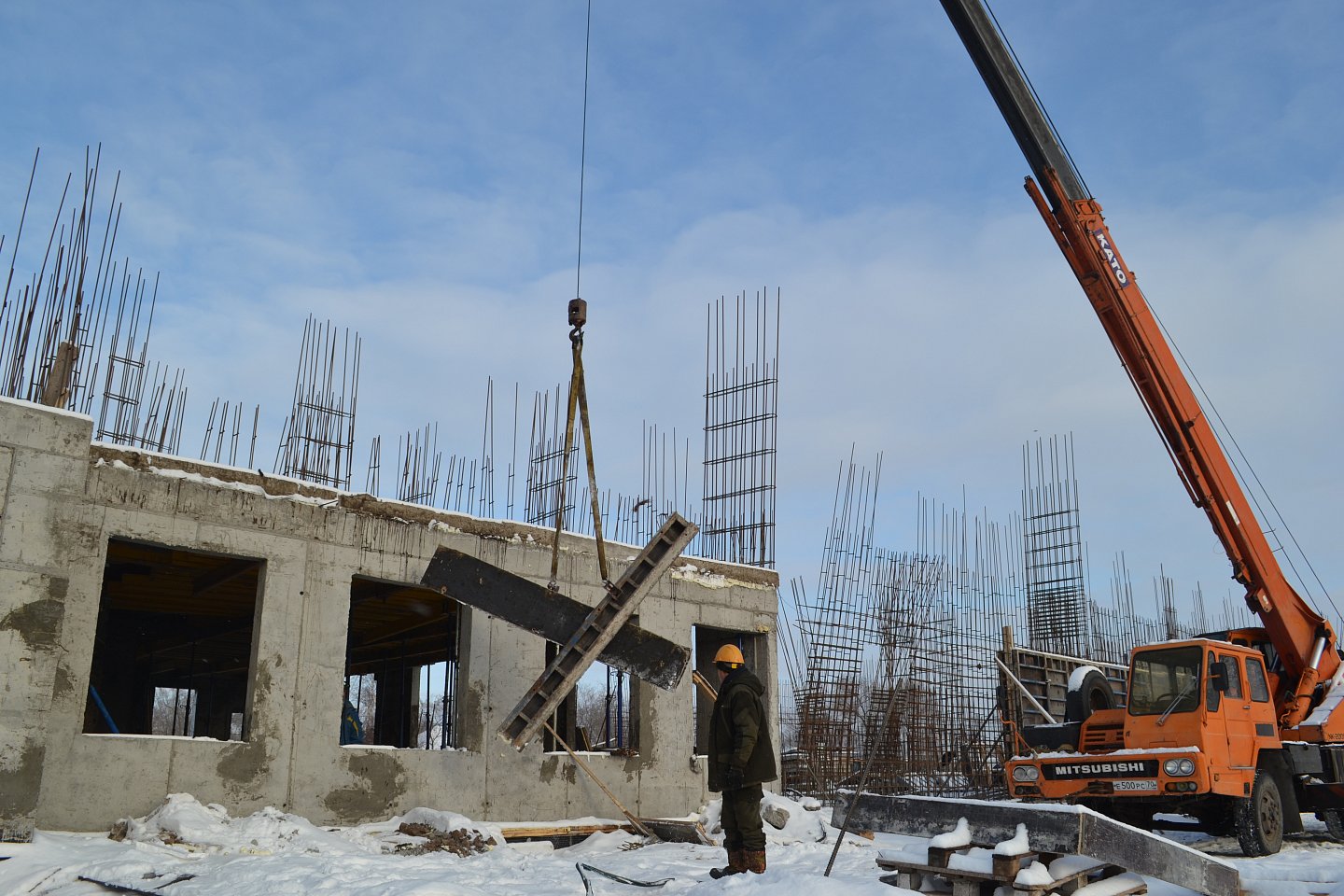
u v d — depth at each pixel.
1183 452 13.89
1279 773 12.62
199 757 10.29
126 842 9.02
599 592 14.14
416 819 11.04
